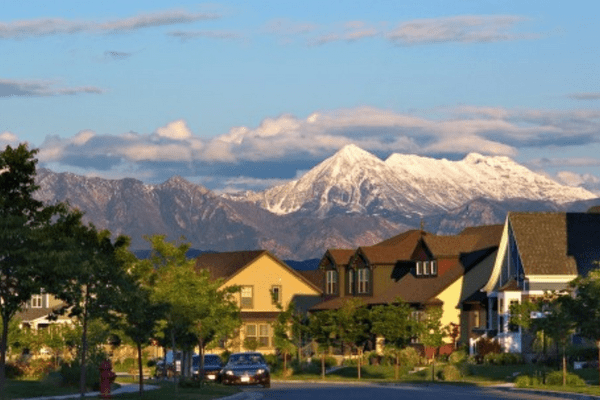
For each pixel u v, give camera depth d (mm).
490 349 112938
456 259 134375
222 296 99062
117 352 130375
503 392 82000
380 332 109812
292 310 125562
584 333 82688
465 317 129500
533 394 79250
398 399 72938
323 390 85375
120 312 66125
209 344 102625
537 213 117750
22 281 54344
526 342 109875
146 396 68000
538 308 105625
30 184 58812
